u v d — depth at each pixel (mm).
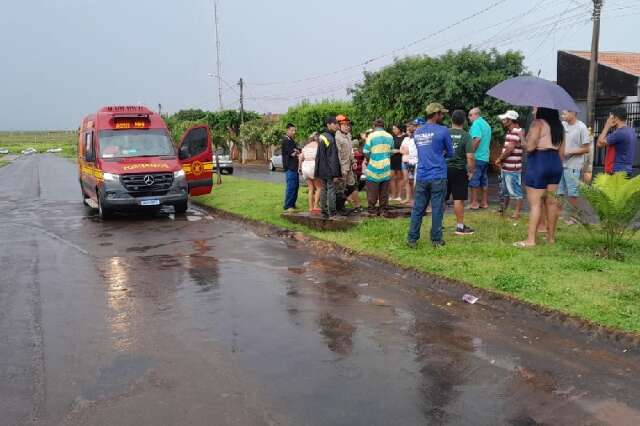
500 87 7648
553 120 7613
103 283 7469
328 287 7000
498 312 5805
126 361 4824
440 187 7980
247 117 49781
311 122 37156
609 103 23641
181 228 12062
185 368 4648
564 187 9367
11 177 32844
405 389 4195
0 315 6184
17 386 4383
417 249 8016
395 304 6238
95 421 3809
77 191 22312
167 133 15164
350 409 3900
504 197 10703
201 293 6871
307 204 13688
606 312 5242
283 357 4836
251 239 10523
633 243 7957
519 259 7199
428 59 25766
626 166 8500
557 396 4051
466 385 4246
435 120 7957
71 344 5254
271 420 3770
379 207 10805
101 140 14344
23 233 11805
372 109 27406
